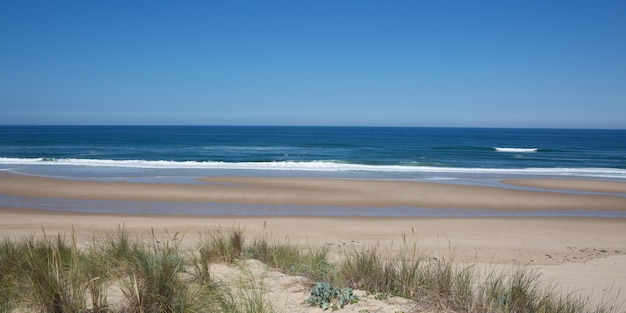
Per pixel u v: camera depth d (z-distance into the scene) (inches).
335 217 539.5
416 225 490.3
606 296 223.0
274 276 196.9
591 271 285.6
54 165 1126.4
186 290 151.9
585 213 611.8
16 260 188.9
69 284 147.9
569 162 1489.9
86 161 1211.9
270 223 487.5
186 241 342.3
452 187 802.2
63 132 4340.6
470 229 473.1
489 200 688.4
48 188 738.8
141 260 179.3
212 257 226.7
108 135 3631.9
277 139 3208.7
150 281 148.5
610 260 326.6
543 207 647.8
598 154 1865.2
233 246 252.4
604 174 1101.7
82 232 415.8
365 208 617.9
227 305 147.1
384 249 359.9
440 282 170.7
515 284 183.3
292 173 1016.2
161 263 163.8
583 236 448.8
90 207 596.1
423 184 833.5
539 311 155.6
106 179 866.8
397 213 586.2
